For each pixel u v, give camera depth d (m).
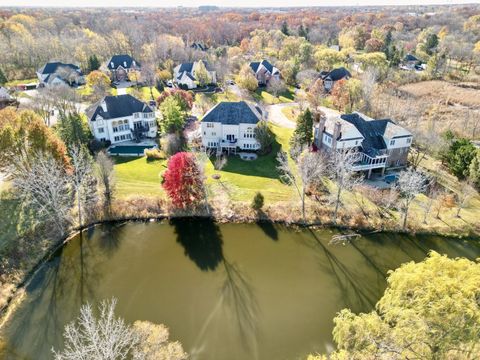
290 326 36.50
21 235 47.09
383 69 118.56
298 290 40.88
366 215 52.62
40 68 127.44
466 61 145.88
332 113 93.94
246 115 74.12
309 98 100.94
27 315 37.50
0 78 112.75
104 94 102.00
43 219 50.09
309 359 29.31
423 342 23.16
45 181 46.81
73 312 37.84
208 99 103.19
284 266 44.44
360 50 170.75
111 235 49.91
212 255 46.31
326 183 61.12
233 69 142.62
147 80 122.38
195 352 33.78
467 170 59.97
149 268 44.06
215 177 63.81
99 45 150.12
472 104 102.00
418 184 49.03
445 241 48.44
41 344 34.34
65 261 45.16
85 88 117.94
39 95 89.88
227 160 71.31
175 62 148.25
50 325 36.34
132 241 48.81
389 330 25.69
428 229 50.03
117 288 41.06
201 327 36.31
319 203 55.53
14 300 39.22
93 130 76.94
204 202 55.28
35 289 40.78
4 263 42.91
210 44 191.38
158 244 48.25
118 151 75.75
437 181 62.44
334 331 28.66
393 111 88.19
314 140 73.12
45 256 45.62
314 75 122.38
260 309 38.44
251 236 49.75
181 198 52.44
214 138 75.44
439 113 94.94
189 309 38.41
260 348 34.25
